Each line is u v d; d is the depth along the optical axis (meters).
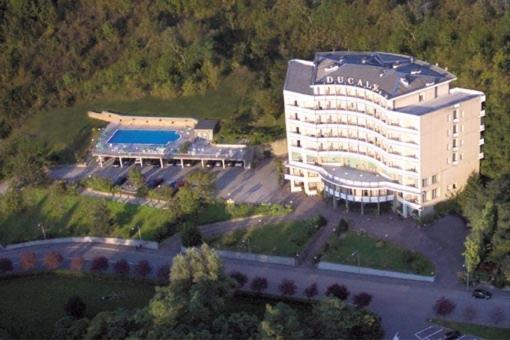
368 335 192.00
